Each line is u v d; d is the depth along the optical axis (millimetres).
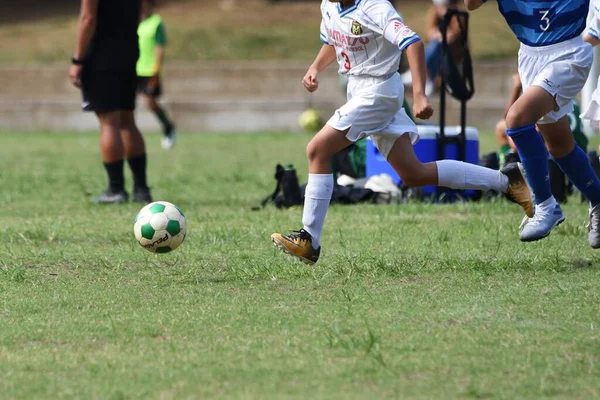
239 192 36875
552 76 19594
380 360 13312
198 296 17609
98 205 32406
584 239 23312
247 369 13180
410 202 31531
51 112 80688
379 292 17688
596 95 21656
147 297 17594
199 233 25281
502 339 14453
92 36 31453
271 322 15594
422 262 20312
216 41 98562
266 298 17344
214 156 55375
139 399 12055
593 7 21078
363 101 18906
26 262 21266
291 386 12477
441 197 32031
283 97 84500
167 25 103875
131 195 34812
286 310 16406
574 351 13852
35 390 12438
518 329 14992
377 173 33375
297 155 55562
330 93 84000
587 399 11969
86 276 19688
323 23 19812
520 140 20062
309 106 78375
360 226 26328
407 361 13438
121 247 23266
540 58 19844
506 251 21766
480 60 87938
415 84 18016
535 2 19625
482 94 81438
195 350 14094
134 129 33062
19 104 80688
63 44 99875
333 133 19000
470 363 13320
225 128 78875
